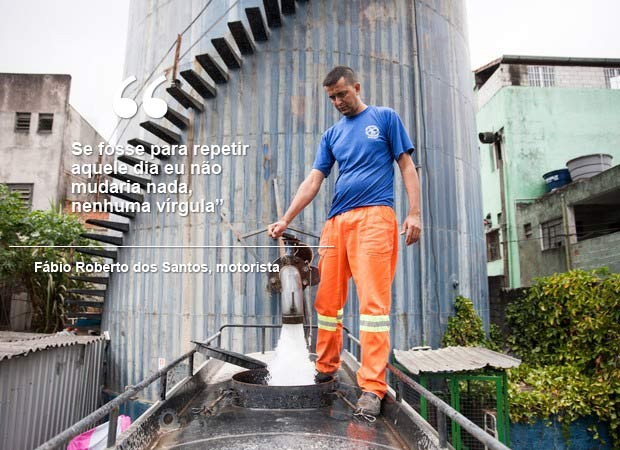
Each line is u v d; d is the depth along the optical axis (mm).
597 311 8008
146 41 9328
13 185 16250
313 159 7645
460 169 8992
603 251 13016
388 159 2652
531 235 16781
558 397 7160
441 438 1660
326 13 7992
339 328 2887
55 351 7098
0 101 16688
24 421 6277
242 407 2572
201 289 7672
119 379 8391
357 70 7980
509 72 19594
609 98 18297
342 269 2750
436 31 8914
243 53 7898
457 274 8469
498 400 5703
